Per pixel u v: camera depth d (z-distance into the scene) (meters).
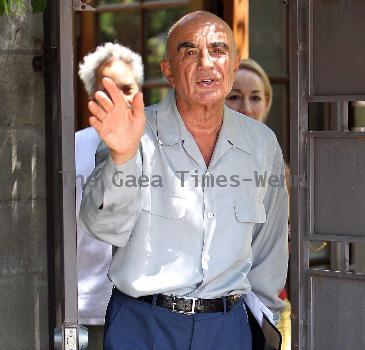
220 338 4.80
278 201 5.16
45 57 5.27
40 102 5.30
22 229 5.29
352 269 5.84
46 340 5.41
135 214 4.59
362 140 5.05
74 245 4.61
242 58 7.22
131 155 4.40
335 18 5.07
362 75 5.04
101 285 6.17
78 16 8.38
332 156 5.11
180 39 4.73
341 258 5.15
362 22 5.03
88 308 6.18
